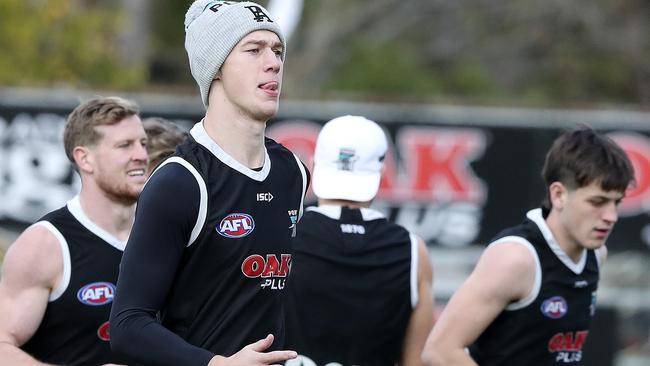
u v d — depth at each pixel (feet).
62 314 39.58
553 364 41.24
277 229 31.86
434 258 88.38
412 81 149.59
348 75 149.79
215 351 30.99
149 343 29.32
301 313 40.91
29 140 87.15
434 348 39.70
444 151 88.22
